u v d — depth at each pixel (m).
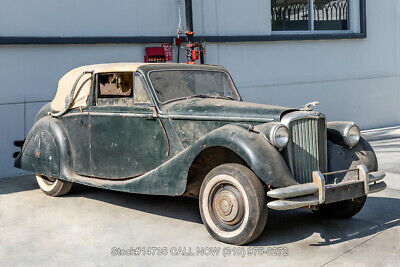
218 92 5.26
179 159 4.23
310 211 5.03
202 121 4.41
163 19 8.75
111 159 5.05
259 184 3.80
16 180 6.93
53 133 5.54
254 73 9.95
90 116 5.20
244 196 3.81
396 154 8.34
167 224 4.65
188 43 8.54
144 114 4.71
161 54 8.59
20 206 5.41
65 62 7.75
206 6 9.23
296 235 4.19
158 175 4.39
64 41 7.62
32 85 7.49
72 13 7.78
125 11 8.31
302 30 10.92
